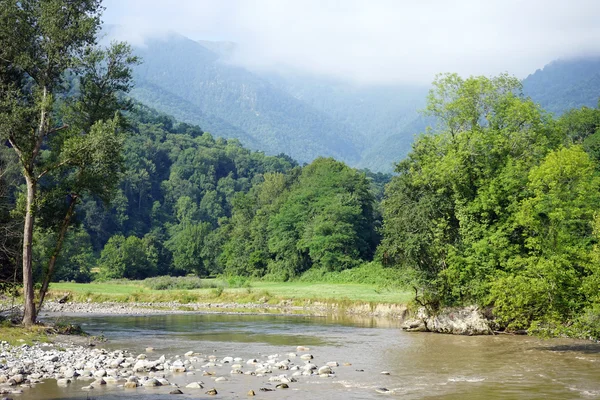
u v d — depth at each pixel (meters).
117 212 197.88
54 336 35.41
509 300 32.53
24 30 36.62
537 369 26.81
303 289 85.50
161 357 28.48
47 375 23.75
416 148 50.19
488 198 43.75
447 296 44.47
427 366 27.86
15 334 33.72
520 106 45.72
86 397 19.81
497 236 42.25
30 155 36.56
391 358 30.52
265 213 142.12
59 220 40.75
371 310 62.53
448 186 46.81
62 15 36.81
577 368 27.03
